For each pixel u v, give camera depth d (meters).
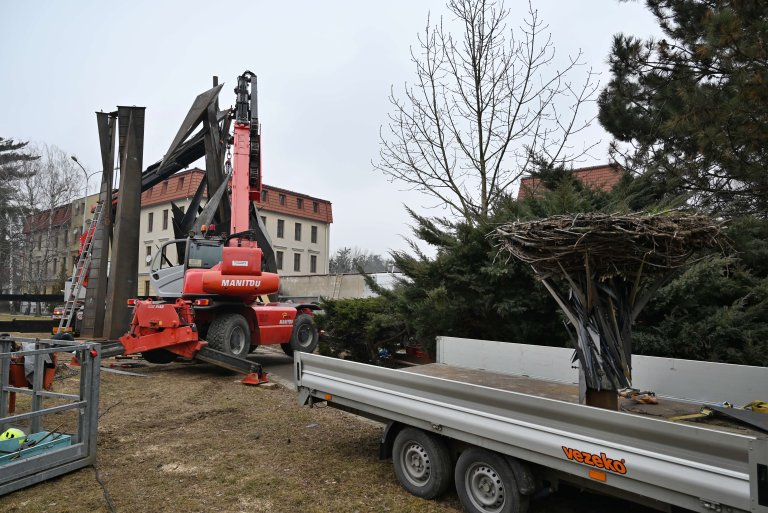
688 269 5.76
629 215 3.25
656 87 9.10
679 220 3.21
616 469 2.78
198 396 7.66
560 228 3.29
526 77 8.73
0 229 41.88
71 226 43.19
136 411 6.68
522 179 9.41
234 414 6.60
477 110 8.98
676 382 4.10
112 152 13.18
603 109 9.70
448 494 4.05
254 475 4.46
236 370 8.86
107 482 4.29
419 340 7.91
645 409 3.74
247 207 11.21
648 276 3.63
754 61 6.11
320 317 10.31
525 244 3.44
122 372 9.45
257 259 10.17
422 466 4.03
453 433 3.67
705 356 5.66
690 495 2.49
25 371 5.92
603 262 3.38
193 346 9.10
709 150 6.71
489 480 3.54
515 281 6.71
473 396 3.55
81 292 13.41
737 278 6.14
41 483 4.22
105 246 12.62
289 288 28.50
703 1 8.72
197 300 9.63
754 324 5.64
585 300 3.53
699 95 6.93
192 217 12.79
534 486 3.34
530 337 6.76
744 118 6.20
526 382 4.73
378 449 5.20
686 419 3.43
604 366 3.44
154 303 9.24
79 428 4.60
